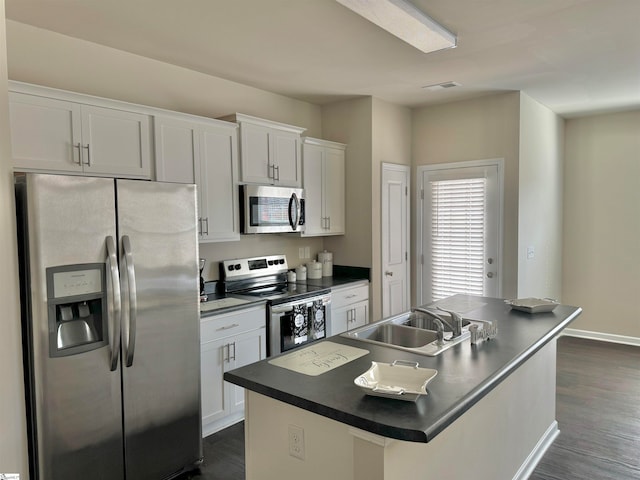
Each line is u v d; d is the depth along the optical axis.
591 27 2.75
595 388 3.90
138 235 2.31
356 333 2.45
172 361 2.49
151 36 2.87
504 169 4.36
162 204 2.42
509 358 1.95
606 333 5.44
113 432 2.24
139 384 2.34
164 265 2.43
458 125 4.63
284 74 3.67
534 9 2.50
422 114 4.89
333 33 2.82
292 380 1.72
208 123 3.28
